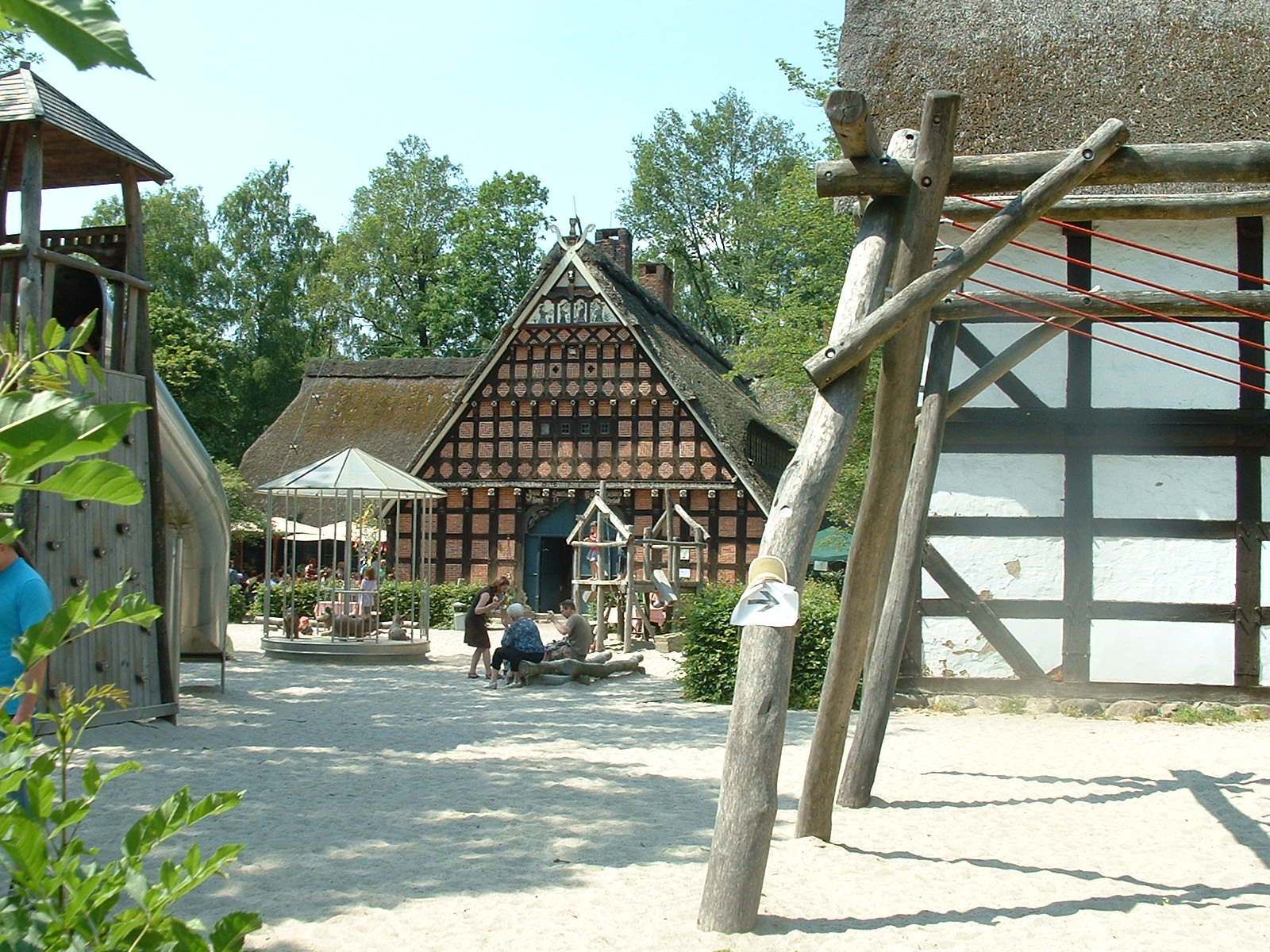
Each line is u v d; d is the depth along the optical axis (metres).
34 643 2.09
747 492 26.56
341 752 9.04
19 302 8.75
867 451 19.19
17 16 1.31
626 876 5.55
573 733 10.34
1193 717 10.66
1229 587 10.94
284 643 17.25
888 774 8.18
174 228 51.25
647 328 27.81
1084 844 6.33
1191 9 11.77
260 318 51.66
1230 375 11.03
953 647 11.31
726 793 4.82
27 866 1.97
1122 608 11.06
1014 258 11.34
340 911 4.95
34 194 8.88
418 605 25.03
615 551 27.20
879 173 5.58
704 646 12.88
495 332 49.84
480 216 49.88
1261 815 7.01
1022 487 11.30
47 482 1.58
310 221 54.53
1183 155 5.43
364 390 35.47
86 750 8.45
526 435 27.88
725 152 50.12
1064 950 4.61
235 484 30.69
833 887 5.42
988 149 11.50
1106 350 11.23
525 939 4.61
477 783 7.87
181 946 2.04
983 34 12.00
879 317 5.21
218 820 6.57
